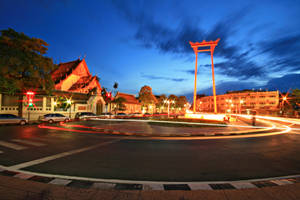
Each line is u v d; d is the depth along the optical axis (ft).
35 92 74.59
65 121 71.56
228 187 11.19
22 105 71.20
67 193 9.89
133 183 11.71
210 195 9.87
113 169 14.61
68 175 13.01
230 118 87.92
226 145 26.20
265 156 19.83
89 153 20.01
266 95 233.14
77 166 15.25
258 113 220.02
